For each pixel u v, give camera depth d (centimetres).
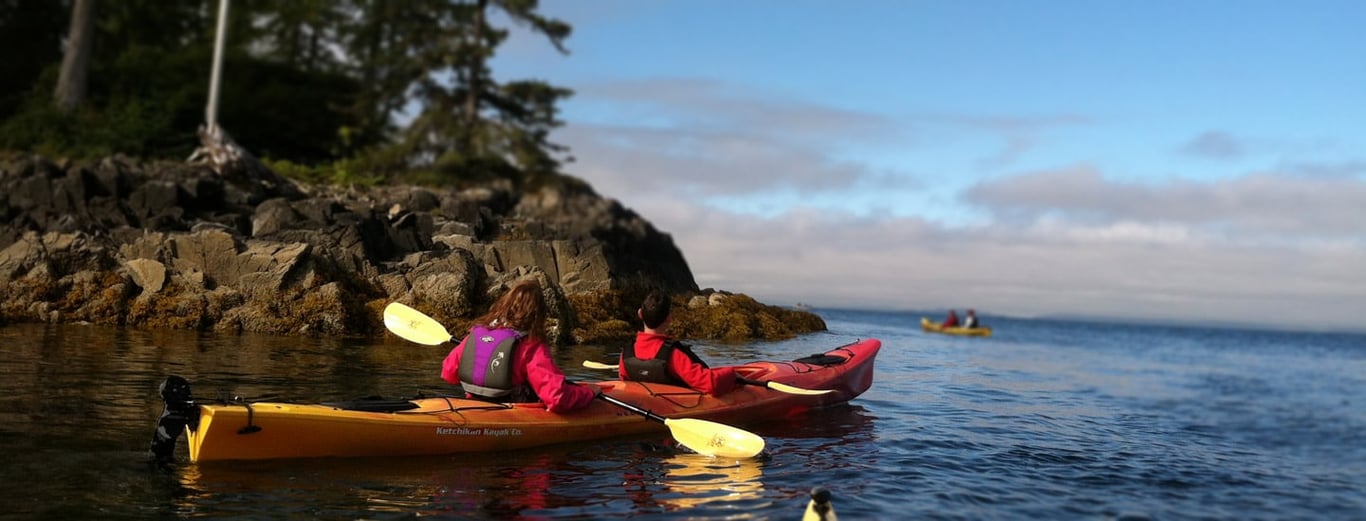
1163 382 3475
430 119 2856
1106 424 836
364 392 731
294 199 1842
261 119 2802
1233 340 13012
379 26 3106
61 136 2380
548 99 2977
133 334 1085
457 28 2909
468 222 1664
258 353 949
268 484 457
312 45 3425
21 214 1485
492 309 598
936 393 919
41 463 472
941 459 590
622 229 2002
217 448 482
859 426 693
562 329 1209
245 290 1245
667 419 582
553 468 523
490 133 2894
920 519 449
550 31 2922
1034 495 515
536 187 2947
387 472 493
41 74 2738
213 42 2972
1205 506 534
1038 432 726
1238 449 814
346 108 2897
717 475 519
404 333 677
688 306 1404
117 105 2519
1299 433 2209
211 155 1903
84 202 1516
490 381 571
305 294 1241
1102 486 554
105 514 399
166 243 1297
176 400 475
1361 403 3541
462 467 513
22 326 1119
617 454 565
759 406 696
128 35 3031
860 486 507
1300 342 13838
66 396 648
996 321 19225
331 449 510
